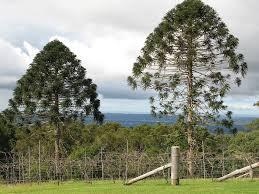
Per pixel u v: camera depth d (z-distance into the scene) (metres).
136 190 17.64
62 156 44.44
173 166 19.22
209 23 36.69
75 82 44.59
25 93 43.69
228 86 37.34
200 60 37.38
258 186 17.61
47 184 23.91
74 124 46.56
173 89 37.59
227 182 19.41
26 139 45.88
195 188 17.56
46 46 44.75
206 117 37.72
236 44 37.31
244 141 46.31
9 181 28.05
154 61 37.41
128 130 57.25
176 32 37.09
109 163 27.53
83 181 24.98
